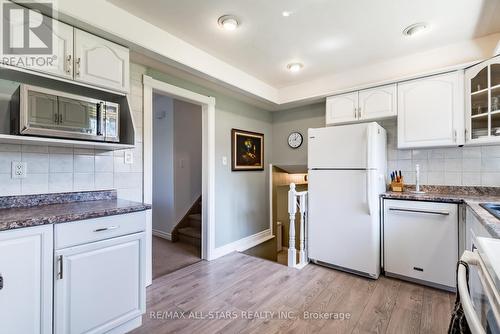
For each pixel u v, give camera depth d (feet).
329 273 8.77
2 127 5.43
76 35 5.60
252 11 6.28
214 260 10.18
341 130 8.81
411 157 9.50
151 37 6.78
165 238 13.58
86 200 6.68
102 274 5.19
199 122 13.80
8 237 4.09
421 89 8.38
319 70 9.97
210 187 10.37
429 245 7.60
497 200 6.88
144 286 5.90
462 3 5.96
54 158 6.16
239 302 6.89
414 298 7.07
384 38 7.59
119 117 6.50
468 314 1.78
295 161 13.03
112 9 5.94
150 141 8.18
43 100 5.12
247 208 12.33
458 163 8.64
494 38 7.37
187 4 5.98
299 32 7.23
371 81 9.47
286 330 5.71
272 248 13.78
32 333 4.34
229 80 9.42
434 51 8.27
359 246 8.43
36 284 4.38
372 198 8.13
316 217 9.37
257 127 12.92
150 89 8.21
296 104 12.29
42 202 5.93
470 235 6.26
